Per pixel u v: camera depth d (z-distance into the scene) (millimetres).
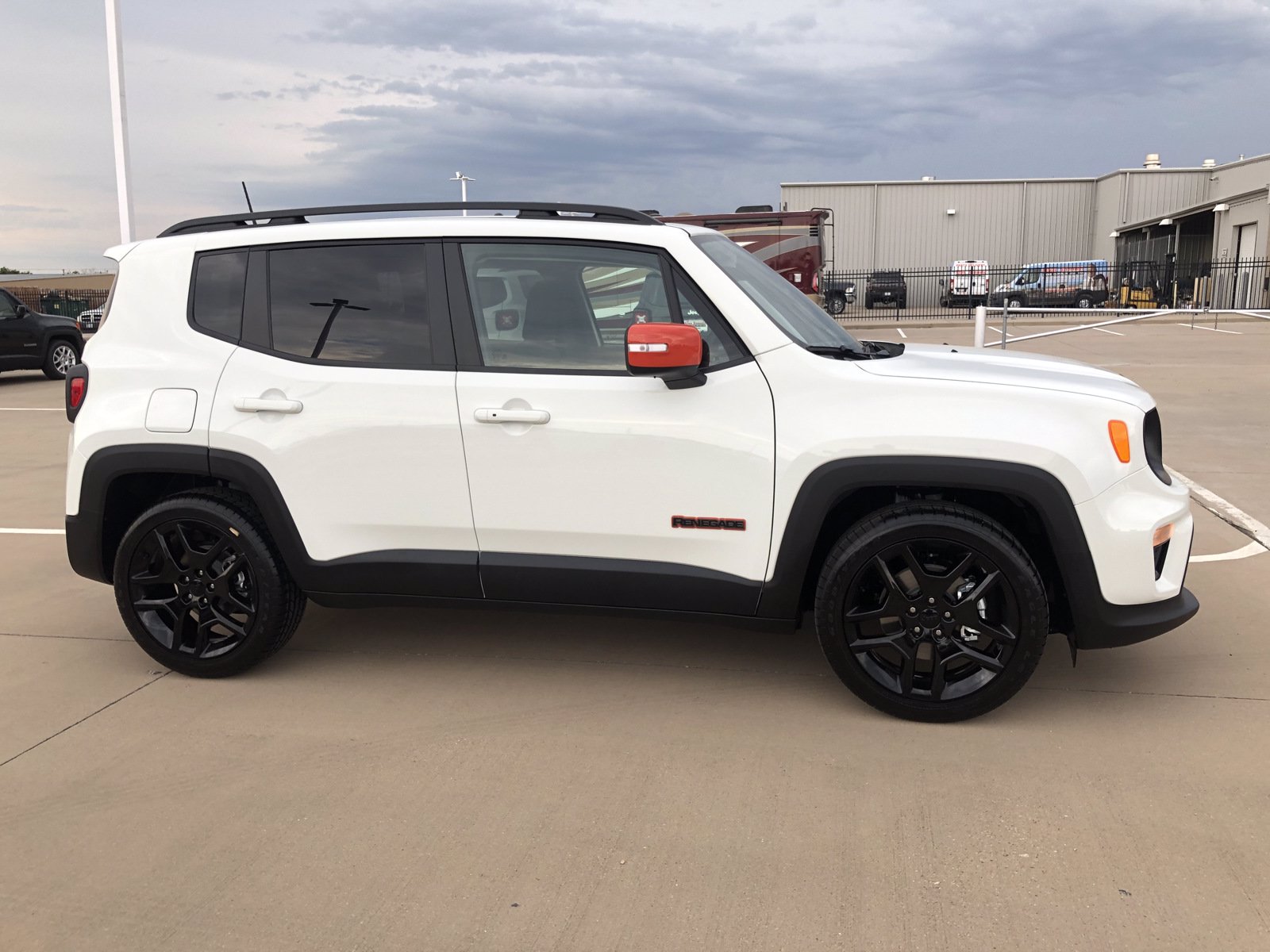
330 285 3551
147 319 3699
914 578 3330
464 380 3406
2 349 15117
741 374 3234
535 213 3531
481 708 3506
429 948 2250
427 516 3484
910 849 2600
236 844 2678
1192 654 3891
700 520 3299
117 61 13922
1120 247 41312
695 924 2314
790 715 3416
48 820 2818
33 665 3996
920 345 4102
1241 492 6539
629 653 4008
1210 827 2666
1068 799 2826
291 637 4070
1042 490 3061
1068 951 2201
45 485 7617
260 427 3533
